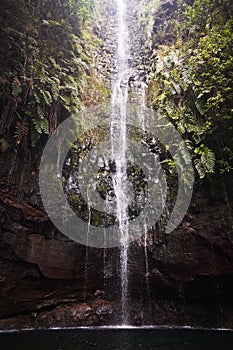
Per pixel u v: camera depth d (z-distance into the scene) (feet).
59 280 20.29
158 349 14.24
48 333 17.61
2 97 17.70
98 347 14.56
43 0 22.58
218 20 21.33
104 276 21.04
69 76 21.67
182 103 21.38
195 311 20.51
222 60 19.25
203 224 19.62
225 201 19.27
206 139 19.72
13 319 19.20
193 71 20.53
